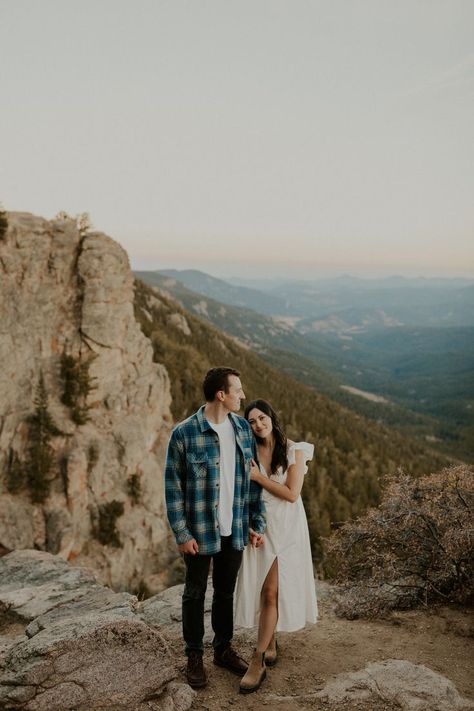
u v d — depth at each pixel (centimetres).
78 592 564
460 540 503
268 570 399
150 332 8462
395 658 422
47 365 3462
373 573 552
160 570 3591
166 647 350
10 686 316
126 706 326
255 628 484
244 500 389
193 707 355
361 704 355
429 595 539
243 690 374
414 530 562
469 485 563
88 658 326
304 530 420
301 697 368
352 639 468
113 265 3738
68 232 3625
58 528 3077
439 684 371
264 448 412
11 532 2975
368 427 13825
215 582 402
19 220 3503
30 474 3150
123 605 533
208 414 386
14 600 540
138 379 3925
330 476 7856
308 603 421
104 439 3538
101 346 3638
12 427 3206
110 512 3362
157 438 4084
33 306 3472
